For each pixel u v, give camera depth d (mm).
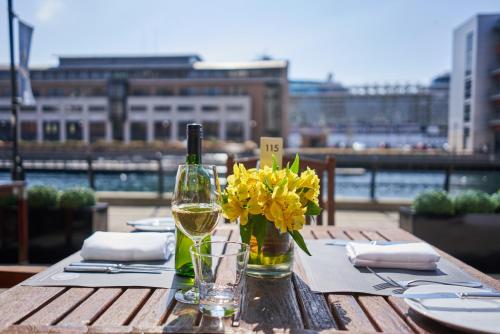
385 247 1206
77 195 3482
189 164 1039
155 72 56188
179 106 52969
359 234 1669
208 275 848
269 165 1434
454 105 46531
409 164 24156
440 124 77625
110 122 52938
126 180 17875
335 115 80625
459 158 25609
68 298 923
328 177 2256
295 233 1021
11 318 819
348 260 1242
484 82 42344
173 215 1021
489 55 42219
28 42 4688
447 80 81750
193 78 55656
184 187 1013
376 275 1102
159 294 947
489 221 3180
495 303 861
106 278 1045
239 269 858
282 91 53562
